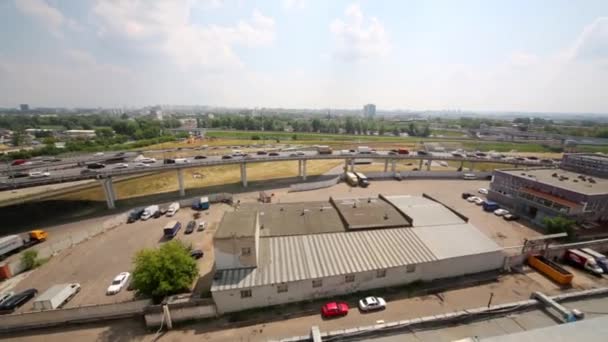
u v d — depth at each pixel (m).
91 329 29.17
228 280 30.59
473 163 106.19
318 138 186.62
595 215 49.16
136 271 31.78
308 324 29.06
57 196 72.88
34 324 29.75
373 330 17.59
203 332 28.38
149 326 29.12
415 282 35.06
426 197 55.53
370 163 119.12
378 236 38.59
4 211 63.34
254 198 71.44
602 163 61.25
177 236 50.09
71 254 44.56
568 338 11.78
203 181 88.19
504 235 49.47
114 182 86.00
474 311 18.97
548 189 53.69
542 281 35.88
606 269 37.34
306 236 38.09
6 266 38.62
